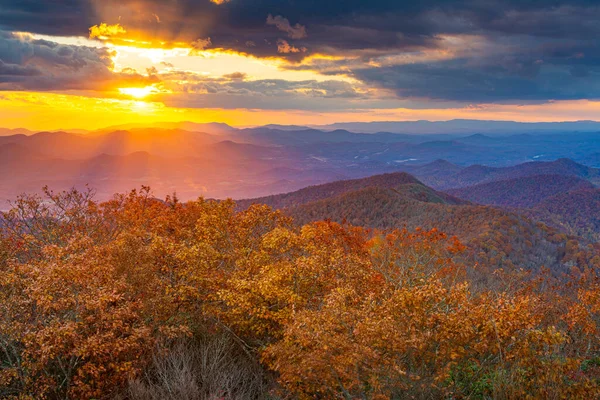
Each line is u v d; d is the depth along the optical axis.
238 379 6.89
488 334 5.73
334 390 5.47
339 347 5.36
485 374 6.29
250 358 7.89
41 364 5.92
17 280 6.76
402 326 5.78
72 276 6.64
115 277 7.66
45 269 6.81
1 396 6.10
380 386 5.13
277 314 7.61
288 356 5.93
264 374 7.50
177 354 7.17
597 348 7.82
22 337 6.08
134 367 6.69
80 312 6.57
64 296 6.61
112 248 8.04
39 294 6.39
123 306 6.80
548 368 5.61
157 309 7.69
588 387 5.57
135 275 7.92
